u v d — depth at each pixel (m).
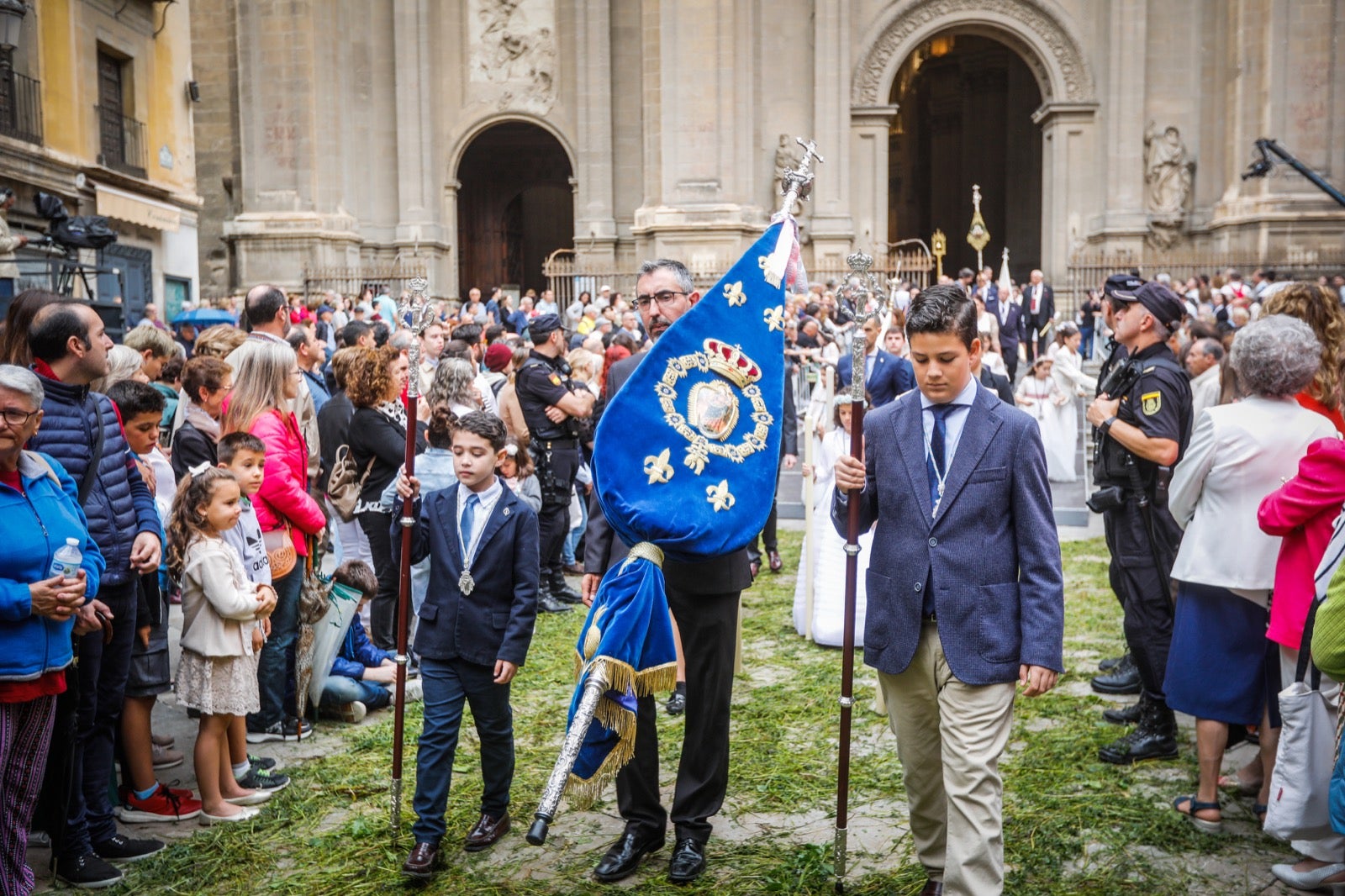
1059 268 29.44
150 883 4.27
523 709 6.18
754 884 4.18
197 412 6.02
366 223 30.11
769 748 5.55
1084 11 29.22
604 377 11.55
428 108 30.06
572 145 30.02
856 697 6.31
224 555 4.77
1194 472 4.56
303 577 5.75
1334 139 26.58
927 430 3.85
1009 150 38.91
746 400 4.41
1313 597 3.99
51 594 3.72
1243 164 27.48
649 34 28.56
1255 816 4.74
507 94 30.23
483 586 4.41
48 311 4.26
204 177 30.72
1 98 14.96
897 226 44.53
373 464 6.88
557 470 8.38
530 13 30.00
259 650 5.04
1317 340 4.67
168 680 4.90
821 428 7.73
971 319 3.69
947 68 42.41
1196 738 5.08
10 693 3.75
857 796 4.98
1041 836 4.53
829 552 7.40
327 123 28.94
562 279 29.41
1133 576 5.35
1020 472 3.68
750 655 7.23
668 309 4.87
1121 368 5.43
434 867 4.33
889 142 44.69
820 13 28.95
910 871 4.24
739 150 28.42
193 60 30.47
